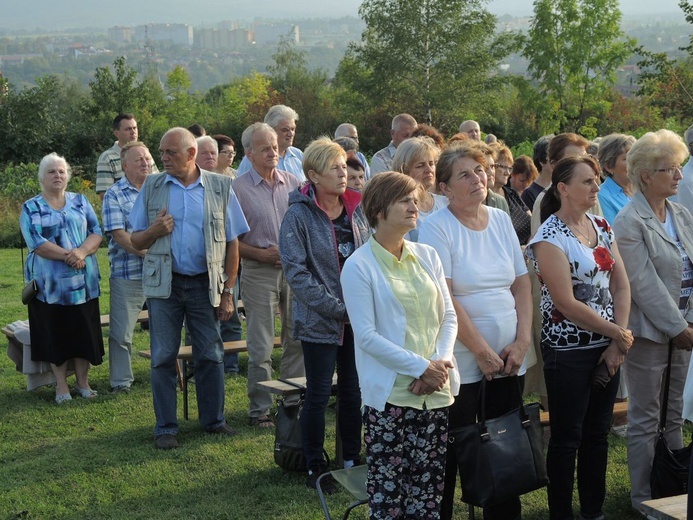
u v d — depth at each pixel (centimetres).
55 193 676
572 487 418
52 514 463
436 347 373
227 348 644
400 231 369
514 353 400
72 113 4956
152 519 449
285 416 496
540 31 4766
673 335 426
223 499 472
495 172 624
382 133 4850
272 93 5659
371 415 367
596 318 398
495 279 407
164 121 5481
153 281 551
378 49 4791
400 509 373
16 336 689
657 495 424
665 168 438
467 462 378
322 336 466
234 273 575
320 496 414
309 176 475
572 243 408
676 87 3322
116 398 677
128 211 685
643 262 434
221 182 570
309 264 475
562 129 5003
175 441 557
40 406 660
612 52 4744
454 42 4703
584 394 408
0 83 4431
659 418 461
